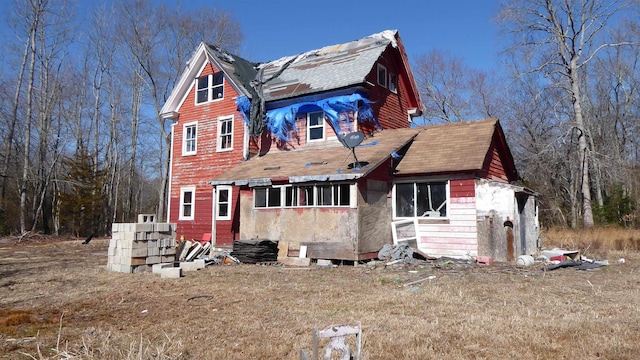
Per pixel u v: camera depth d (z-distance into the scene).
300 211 14.92
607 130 35.94
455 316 6.59
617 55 35.84
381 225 15.01
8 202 33.69
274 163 17.59
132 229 12.02
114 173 40.94
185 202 21.69
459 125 17.47
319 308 7.26
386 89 20.19
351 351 4.96
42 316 7.01
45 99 35.78
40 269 12.80
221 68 20.70
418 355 4.87
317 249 14.35
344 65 19.33
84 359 4.83
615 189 27.03
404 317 6.55
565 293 8.38
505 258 13.95
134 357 4.68
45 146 36.19
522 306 7.22
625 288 8.91
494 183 14.24
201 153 21.34
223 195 20.00
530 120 33.31
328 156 16.61
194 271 12.22
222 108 20.95
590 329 5.79
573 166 31.67
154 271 11.73
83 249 21.25
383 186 15.41
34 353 5.08
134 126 40.81
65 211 34.72
